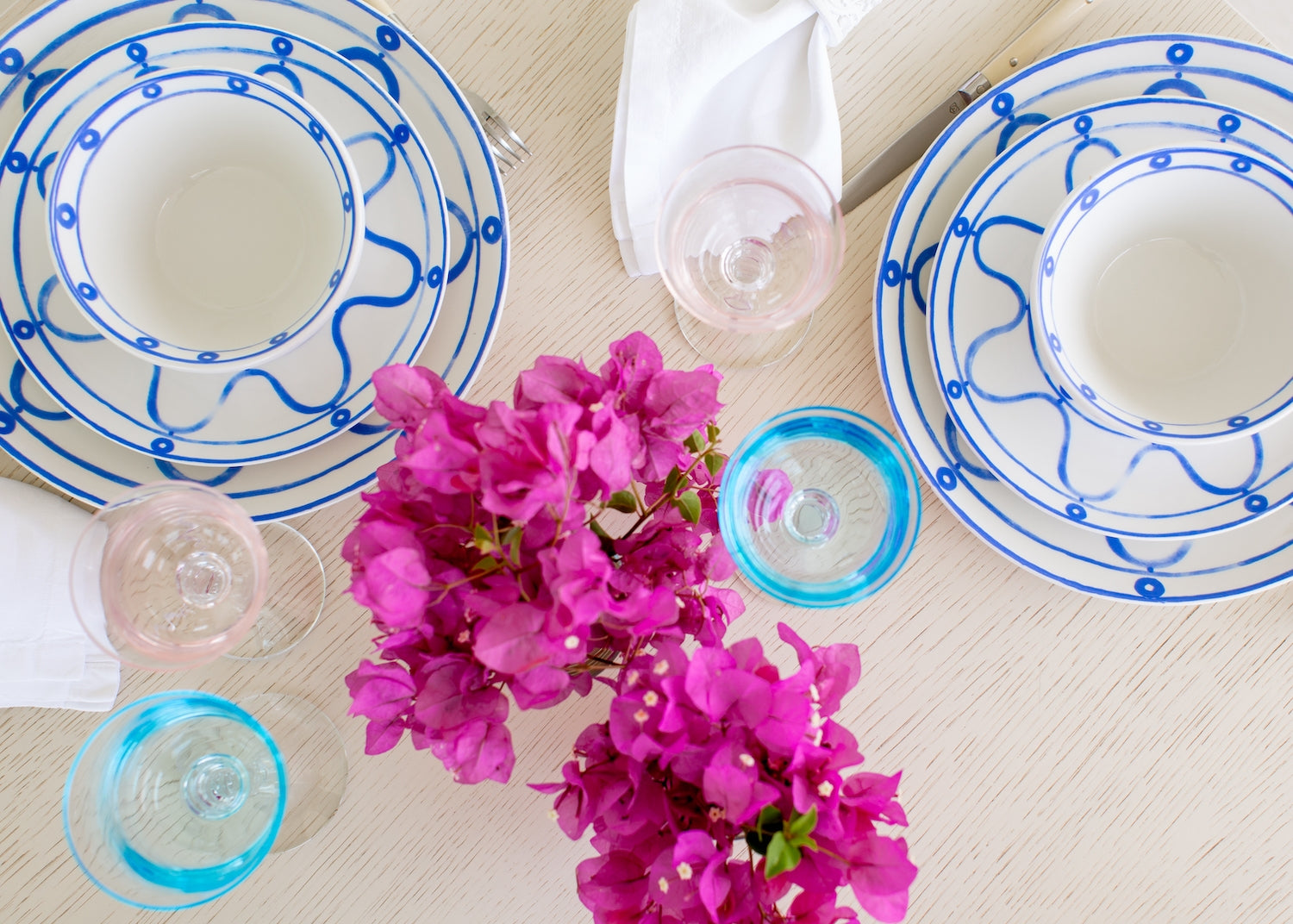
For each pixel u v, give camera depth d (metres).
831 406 0.62
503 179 0.65
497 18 0.64
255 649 0.63
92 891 0.62
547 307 0.65
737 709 0.42
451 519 0.44
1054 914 0.64
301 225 0.60
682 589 0.50
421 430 0.42
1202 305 0.60
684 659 0.44
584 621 0.38
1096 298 0.61
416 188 0.58
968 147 0.61
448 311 0.61
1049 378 0.60
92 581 0.56
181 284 0.59
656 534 0.50
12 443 0.58
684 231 0.64
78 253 0.54
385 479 0.47
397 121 0.57
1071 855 0.64
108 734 0.55
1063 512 0.59
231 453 0.59
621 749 0.42
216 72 0.53
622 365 0.46
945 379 0.60
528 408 0.44
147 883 0.54
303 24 0.59
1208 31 0.63
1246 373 0.58
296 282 0.59
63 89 0.56
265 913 0.63
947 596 0.64
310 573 0.64
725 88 0.62
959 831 0.64
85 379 0.58
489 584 0.43
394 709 0.48
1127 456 0.60
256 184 0.59
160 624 0.59
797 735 0.41
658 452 0.47
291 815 0.62
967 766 0.64
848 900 0.64
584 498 0.43
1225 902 0.63
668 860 0.43
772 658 0.64
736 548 0.58
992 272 0.60
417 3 0.64
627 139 0.60
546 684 0.42
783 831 0.41
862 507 0.65
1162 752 0.64
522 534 0.42
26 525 0.59
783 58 0.62
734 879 0.43
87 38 0.59
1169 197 0.58
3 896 0.61
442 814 0.63
